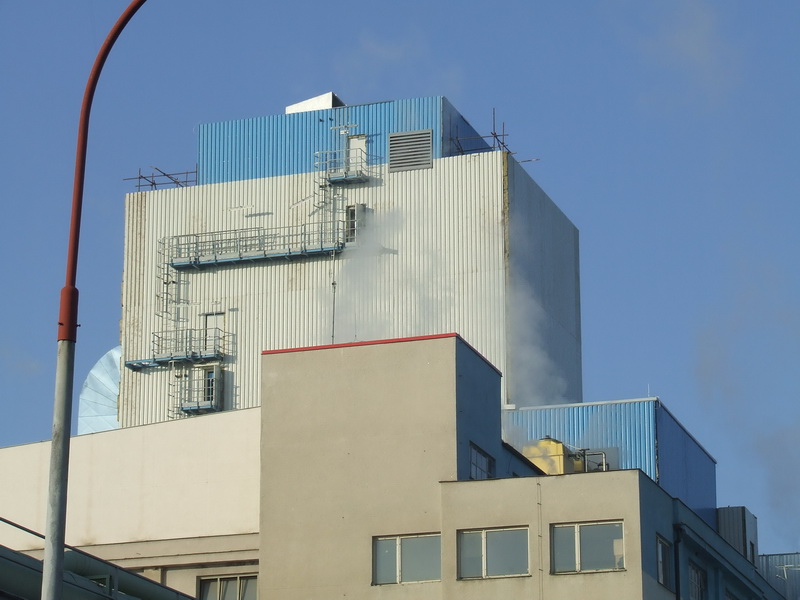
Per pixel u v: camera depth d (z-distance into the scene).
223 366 184.62
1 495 112.69
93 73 50.66
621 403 155.62
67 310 48.59
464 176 180.75
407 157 183.38
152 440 110.12
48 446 113.19
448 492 89.94
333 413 94.12
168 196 192.38
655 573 89.12
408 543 90.44
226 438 108.00
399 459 92.06
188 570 103.00
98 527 108.94
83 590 73.00
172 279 189.50
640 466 153.00
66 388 47.78
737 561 108.31
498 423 99.44
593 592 86.00
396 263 180.25
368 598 89.56
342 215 184.12
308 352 95.81
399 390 93.50
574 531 87.69
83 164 50.28
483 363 98.12
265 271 186.12
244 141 191.75
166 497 108.00
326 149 187.38
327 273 183.12
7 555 66.44
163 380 186.38
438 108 185.25
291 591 91.00
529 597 86.69
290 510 92.81
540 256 187.50
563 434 155.88
